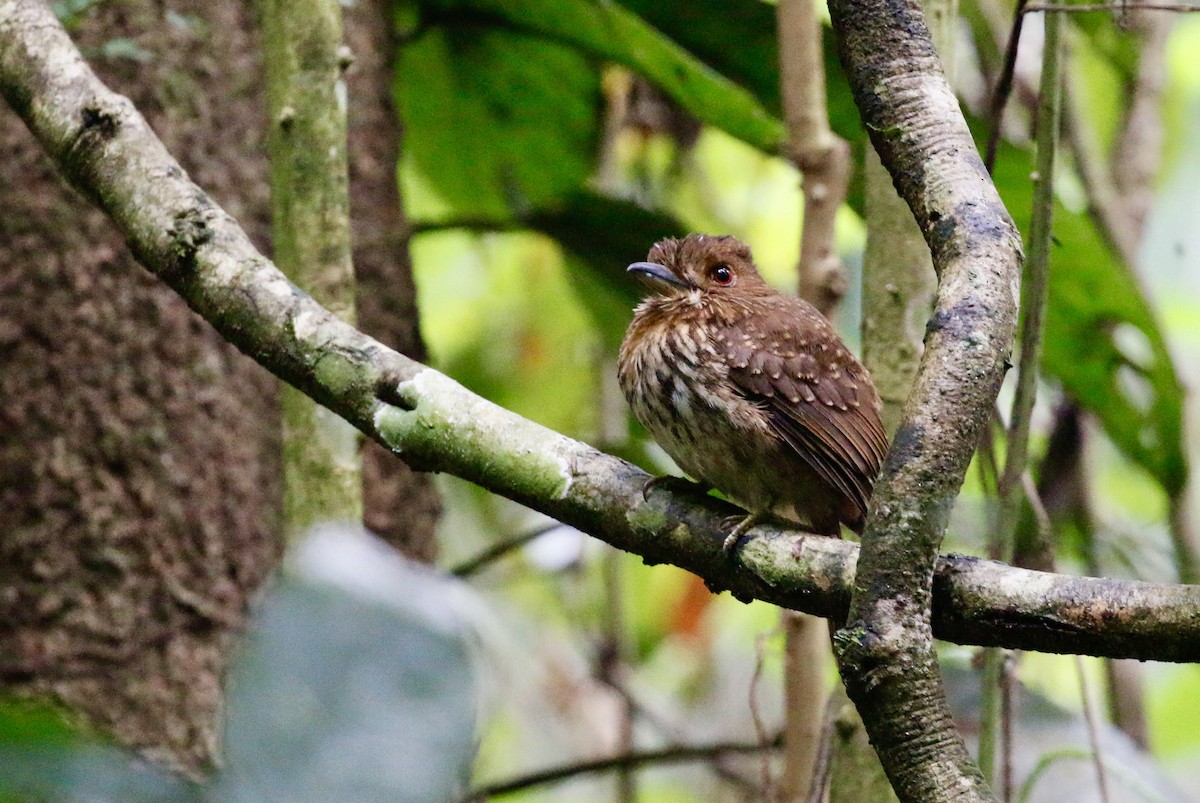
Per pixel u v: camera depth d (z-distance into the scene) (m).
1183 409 11.53
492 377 16.30
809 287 9.48
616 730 15.27
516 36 12.19
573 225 12.99
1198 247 17.02
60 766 3.88
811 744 9.15
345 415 6.41
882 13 5.61
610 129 13.30
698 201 15.29
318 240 7.51
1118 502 16.14
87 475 10.15
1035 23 12.77
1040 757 9.62
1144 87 13.30
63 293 10.29
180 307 10.47
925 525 4.81
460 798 4.22
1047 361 12.00
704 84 10.46
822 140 9.42
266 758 3.81
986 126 10.68
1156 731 16.42
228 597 10.27
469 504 15.70
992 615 5.16
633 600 15.49
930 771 4.70
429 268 16.91
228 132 10.77
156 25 10.61
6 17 7.17
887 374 8.67
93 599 10.02
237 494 10.44
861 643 4.79
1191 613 4.84
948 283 5.16
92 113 6.79
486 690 4.41
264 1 7.63
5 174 10.34
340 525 6.93
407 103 13.17
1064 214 10.27
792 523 6.38
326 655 3.89
